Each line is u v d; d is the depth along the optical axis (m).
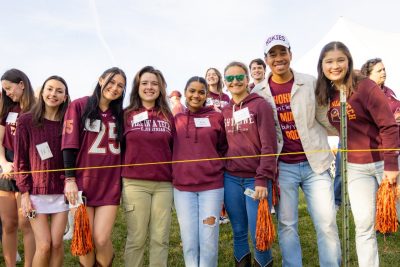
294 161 3.21
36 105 3.25
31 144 3.21
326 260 3.10
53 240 3.21
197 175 3.20
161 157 3.26
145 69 3.37
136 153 3.20
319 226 3.12
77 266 4.18
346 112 2.86
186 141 3.30
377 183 3.05
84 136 3.16
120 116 3.29
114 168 3.22
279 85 3.27
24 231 3.55
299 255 3.19
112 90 3.18
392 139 2.83
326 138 3.30
